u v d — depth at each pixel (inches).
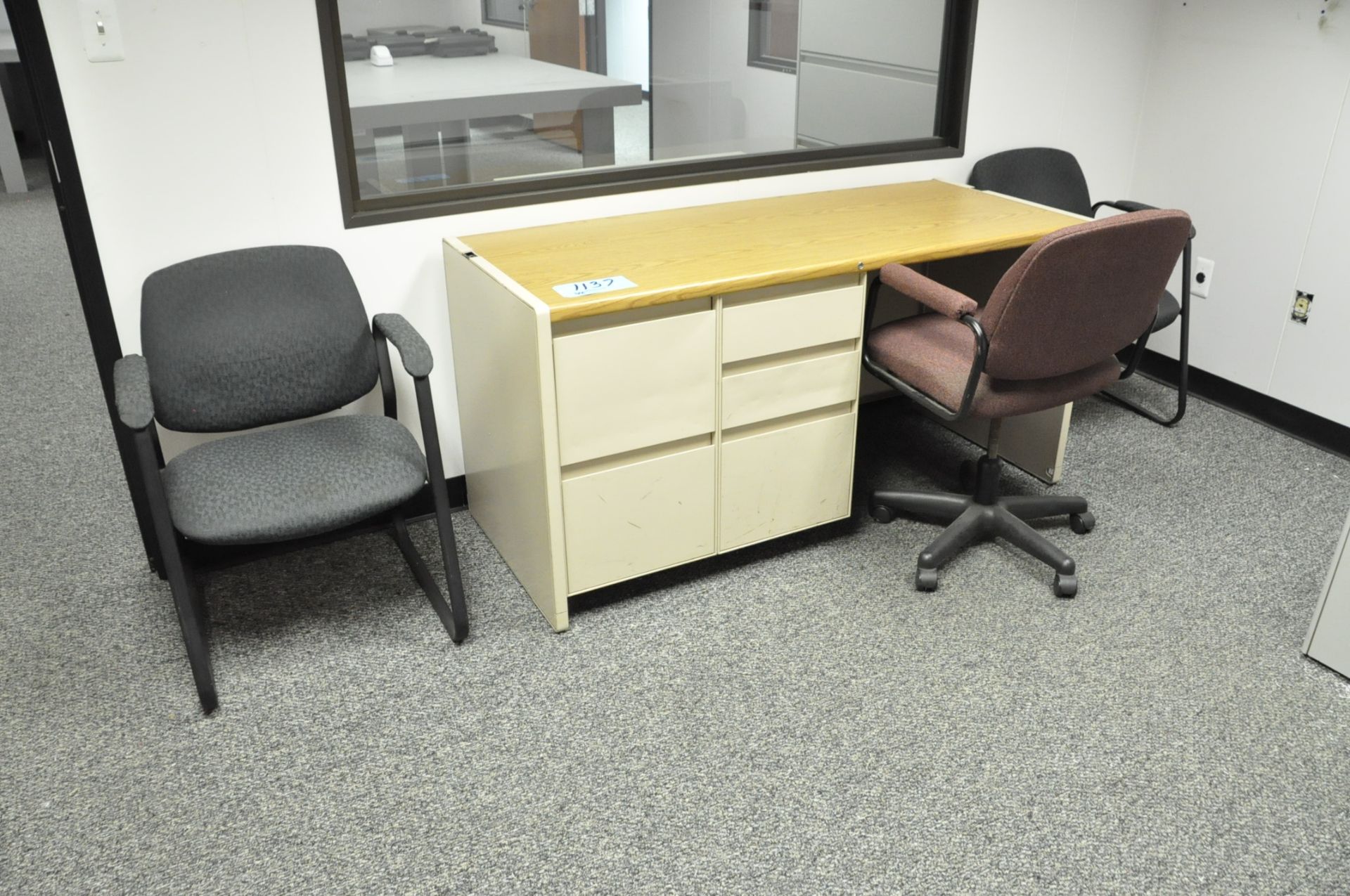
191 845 59.4
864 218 91.0
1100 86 114.3
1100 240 68.1
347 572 86.4
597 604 81.8
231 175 76.4
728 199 97.5
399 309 86.0
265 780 64.2
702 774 64.5
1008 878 57.0
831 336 80.2
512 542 83.8
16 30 66.6
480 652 76.2
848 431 85.3
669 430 75.8
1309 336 105.7
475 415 86.0
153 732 68.3
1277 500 97.0
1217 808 61.6
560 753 66.2
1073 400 80.0
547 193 88.6
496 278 73.1
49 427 113.0
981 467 86.6
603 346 70.0
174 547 64.8
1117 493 98.4
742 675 73.4
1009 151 109.2
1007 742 66.9
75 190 71.6
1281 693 71.4
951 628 78.5
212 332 73.0
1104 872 57.3
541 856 58.6
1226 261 112.6
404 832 60.2
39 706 70.7
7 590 84.0
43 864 58.1
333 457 72.5
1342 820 60.7
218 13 71.9
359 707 70.5
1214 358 116.6
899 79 104.6
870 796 62.6
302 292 76.0
